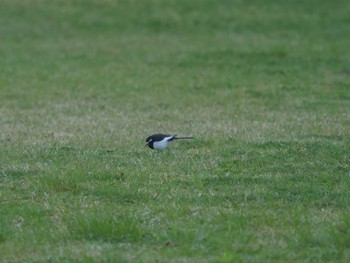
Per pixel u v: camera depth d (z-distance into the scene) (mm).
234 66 26969
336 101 21141
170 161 14148
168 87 23547
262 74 25625
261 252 9820
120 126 17703
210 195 12102
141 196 12078
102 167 13648
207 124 17859
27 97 22031
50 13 36188
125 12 36219
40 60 28109
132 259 9648
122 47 30625
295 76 25219
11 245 10227
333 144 15414
